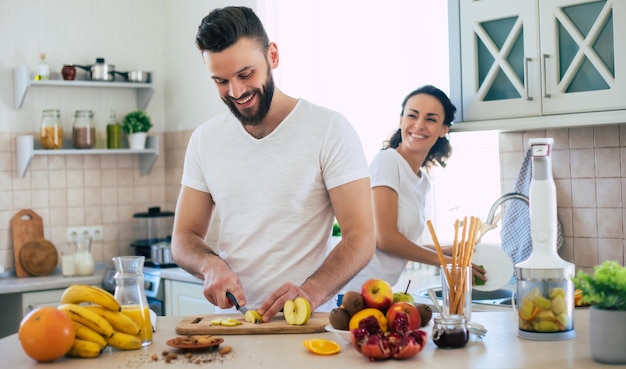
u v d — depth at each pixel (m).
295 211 2.38
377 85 3.79
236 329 1.98
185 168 2.55
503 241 3.33
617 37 2.72
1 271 4.42
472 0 3.13
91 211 5.00
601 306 1.61
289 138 2.37
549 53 2.90
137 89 5.17
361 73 3.85
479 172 3.83
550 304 1.82
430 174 3.88
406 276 3.71
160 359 1.74
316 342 1.79
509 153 3.36
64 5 4.90
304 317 1.97
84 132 4.77
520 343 1.80
